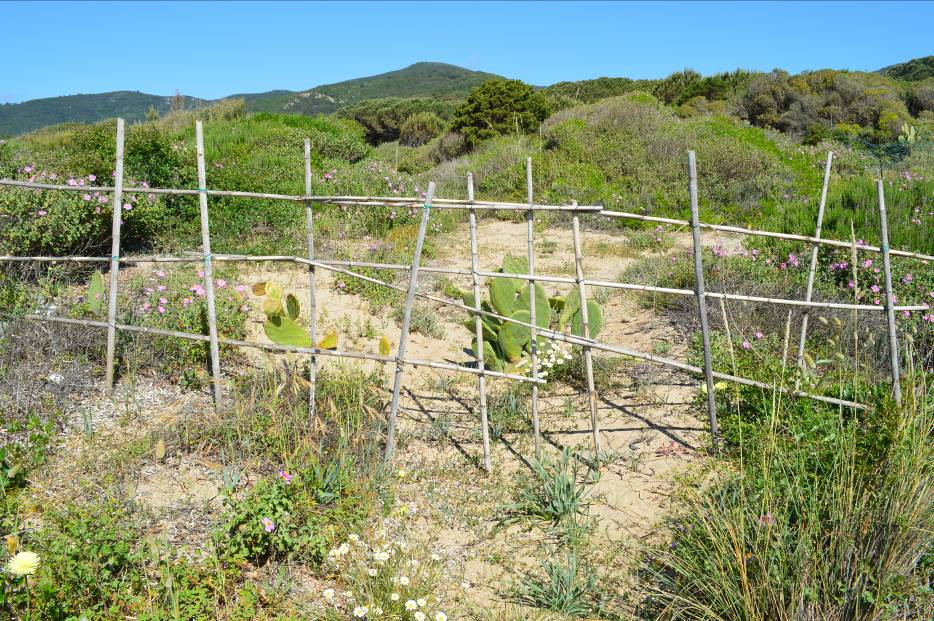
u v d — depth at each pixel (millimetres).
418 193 11602
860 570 2582
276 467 3691
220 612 2705
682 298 6637
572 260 9242
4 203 6555
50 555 2660
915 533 2668
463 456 4230
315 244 8609
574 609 2939
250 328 5754
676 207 11875
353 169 12938
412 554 3100
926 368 4895
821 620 2523
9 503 3141
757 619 2561
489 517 3637
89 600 2637
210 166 10227
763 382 4266
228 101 22484
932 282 5879
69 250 7043
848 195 9180
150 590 2668
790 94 24844
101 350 4766
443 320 6738
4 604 2453
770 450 3215
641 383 5109
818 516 2854
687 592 2887
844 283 6414
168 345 4828
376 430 4141
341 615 2789
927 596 2584
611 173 13391
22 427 3801
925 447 2963
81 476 3496
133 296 5535
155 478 3557
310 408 4145
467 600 2986
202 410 4203
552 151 14672
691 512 3334
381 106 41406
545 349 5285
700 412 4633
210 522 3230
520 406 4879
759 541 2785
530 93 22125
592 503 3746
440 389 5137
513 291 5211
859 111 23062
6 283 5406
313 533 3176
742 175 13125
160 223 8180
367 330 6039
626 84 32406
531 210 4066
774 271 6922
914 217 8094
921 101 24016
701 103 26484
